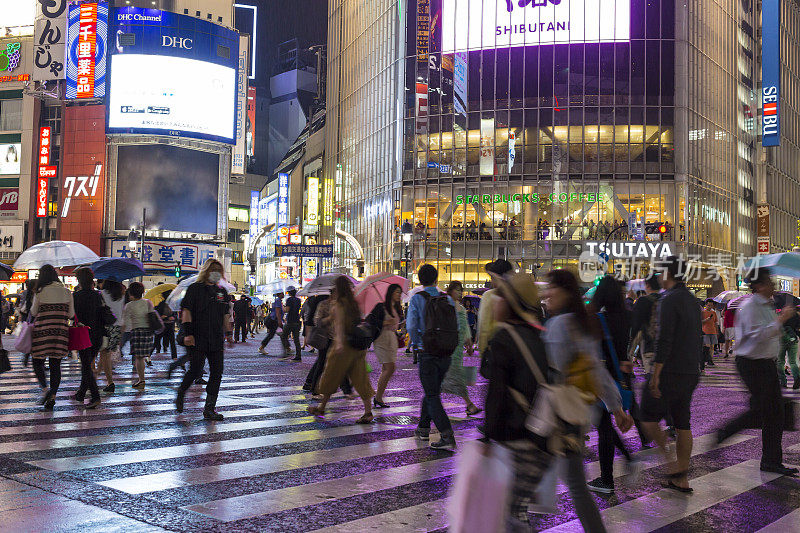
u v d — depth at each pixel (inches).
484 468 140.1
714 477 268.8
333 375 374.9
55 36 2573.8
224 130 2497.5
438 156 2172.7
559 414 148.6
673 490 246.8
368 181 2508.6
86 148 2495.1
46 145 2642.7
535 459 145.9
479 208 2106.3
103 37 2493.8
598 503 228.8
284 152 4539.9
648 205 2004.2
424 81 2214.6
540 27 2084.2
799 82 3041.3
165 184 2433.6
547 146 2062.0
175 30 2422.5
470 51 2149.4
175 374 612.1
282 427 356.5
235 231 4106.8
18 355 816.9
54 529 187.2
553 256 2016.5
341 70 2861.7
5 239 2694.4
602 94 2041.1
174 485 237.0
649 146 2020.2
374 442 320.8
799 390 596.7
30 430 330.6
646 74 2034.9
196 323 374.6
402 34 2266.2
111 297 506.3
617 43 2046.0
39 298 395.5
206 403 374.0
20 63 2763.3
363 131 2583.7
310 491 233.6
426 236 2156.7
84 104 2522.1
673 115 2023.9
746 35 2480.3
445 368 314.8
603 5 2053.4
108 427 343.0
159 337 844.6
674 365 246.5
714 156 2181.3
